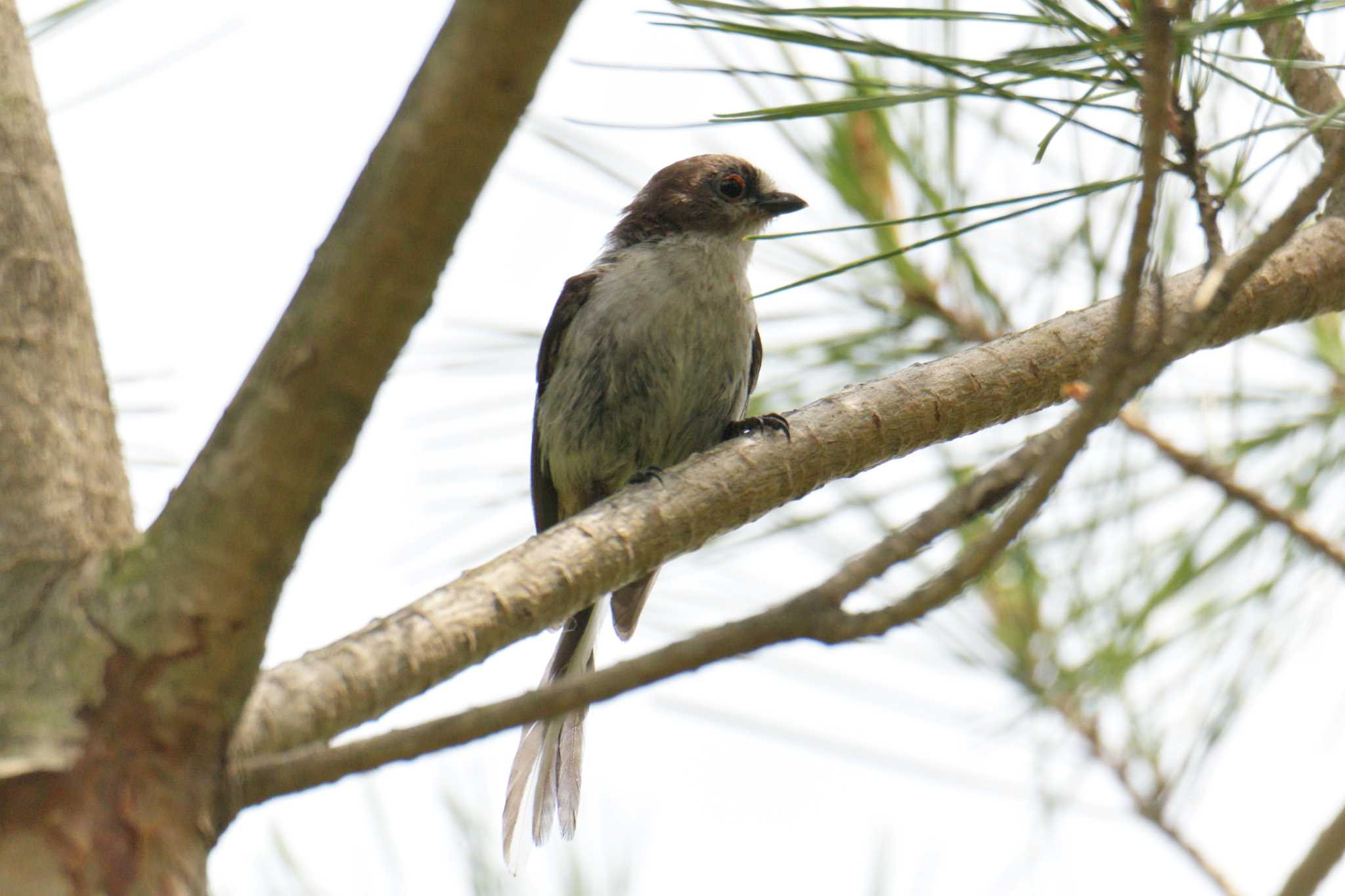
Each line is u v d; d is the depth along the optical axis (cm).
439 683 472
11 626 381
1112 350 398
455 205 343
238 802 378
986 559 370
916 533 387
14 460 403
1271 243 430
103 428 426
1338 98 656
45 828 350
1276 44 605
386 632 461
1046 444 417
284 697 423
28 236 430
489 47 326
